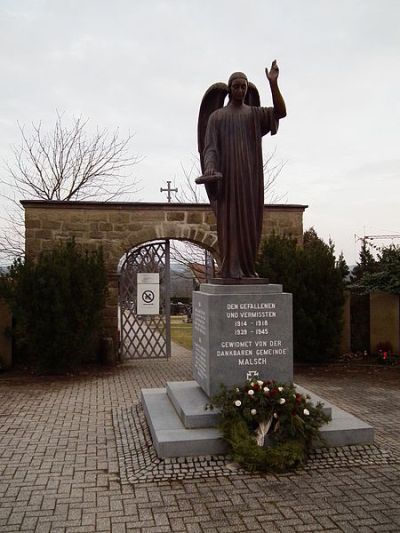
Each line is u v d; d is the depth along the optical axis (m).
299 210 12.98
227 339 5.69
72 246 10.81
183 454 4.99
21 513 4.10
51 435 6.16
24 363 11.33
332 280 10.98
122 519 3.98
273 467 4.78
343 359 11.84
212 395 5.65
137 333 12.51
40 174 26.97
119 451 5.49
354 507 4.14
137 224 12.16
